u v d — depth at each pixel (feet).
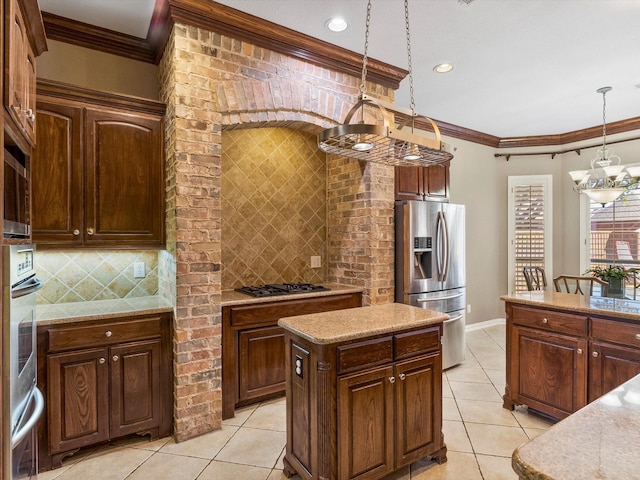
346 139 6.62
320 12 8.53
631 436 2.96
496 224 18.90
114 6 8.28
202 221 8.55
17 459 4.60
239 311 9.41
